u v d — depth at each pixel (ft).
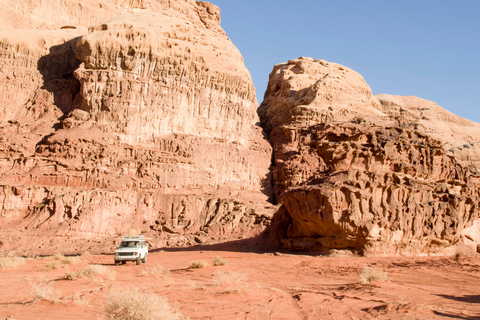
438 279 76.07
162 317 35.94
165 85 208.85
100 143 189.06
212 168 212.23
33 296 50.01
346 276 79.30
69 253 144.66
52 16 245.65
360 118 240.53
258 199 211.41
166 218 186.29
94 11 258.16
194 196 194.39
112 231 173.17
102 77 199.41
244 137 233.76
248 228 180.55
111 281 64.95
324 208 116.06
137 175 191.62
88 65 202.39
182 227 185.06
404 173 132.87
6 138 185.26
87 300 47.98
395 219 119.85
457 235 130.31
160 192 192.54
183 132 211.41
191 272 82.58
